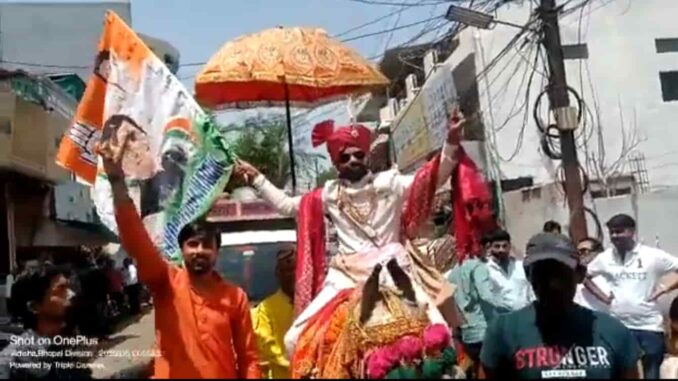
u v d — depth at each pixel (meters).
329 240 5.59
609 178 23.67
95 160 5.98
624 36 24.72
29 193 24.69
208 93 7.06
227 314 4.92
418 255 5.50
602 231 18.55
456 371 4.38
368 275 5.21
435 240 7.68
